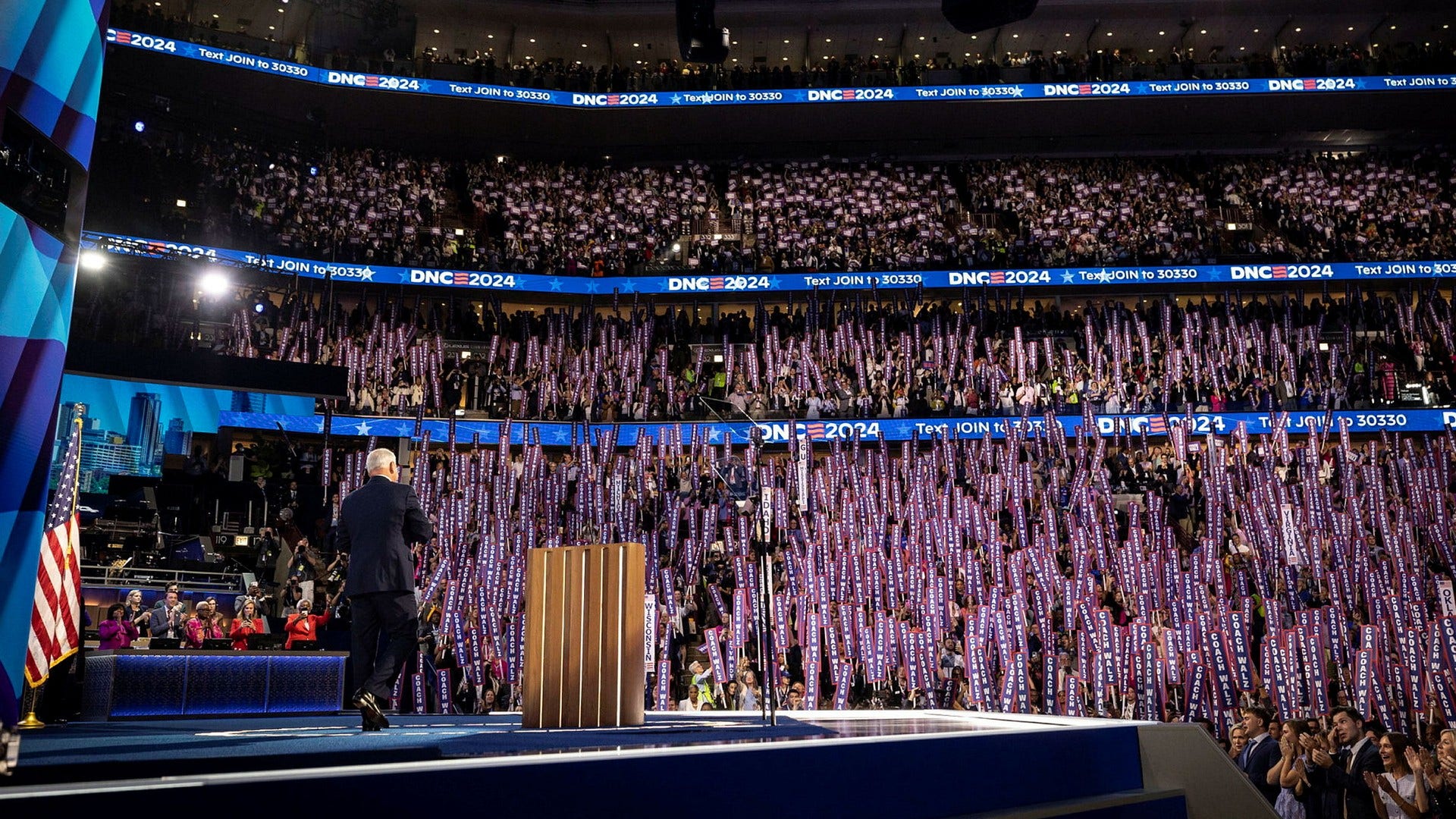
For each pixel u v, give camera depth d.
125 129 36.81
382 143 43.66
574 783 3.02
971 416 31.17
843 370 33.25
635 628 5.88
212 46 37.00
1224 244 39.12
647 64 46.88
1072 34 44.53
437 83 40.22
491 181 42.50
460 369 33.84
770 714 6.09
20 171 5.04
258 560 20.66
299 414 30.75
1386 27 43.44
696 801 3.33
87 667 7.89
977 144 44.94
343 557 18.23
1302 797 10.10
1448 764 9.52
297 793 2.49
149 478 22.69
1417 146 44.47
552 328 35.88
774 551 21.25
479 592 19.44
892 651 18.08
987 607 18.31
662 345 34.50
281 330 32.50
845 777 3.82
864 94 41.19
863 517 24.12
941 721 6.09
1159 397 31.36
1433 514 24.61
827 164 44.78
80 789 2.17
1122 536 24.67
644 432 29.28
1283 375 31.56
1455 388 32.19
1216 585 20.42
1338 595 19.97
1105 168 44.16
